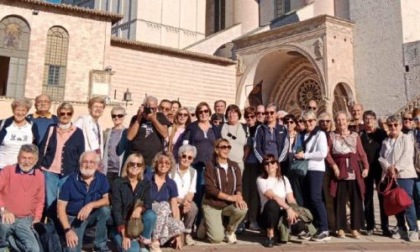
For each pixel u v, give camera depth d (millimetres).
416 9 26219
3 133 7648
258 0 40062
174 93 29922
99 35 26938
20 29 25453
